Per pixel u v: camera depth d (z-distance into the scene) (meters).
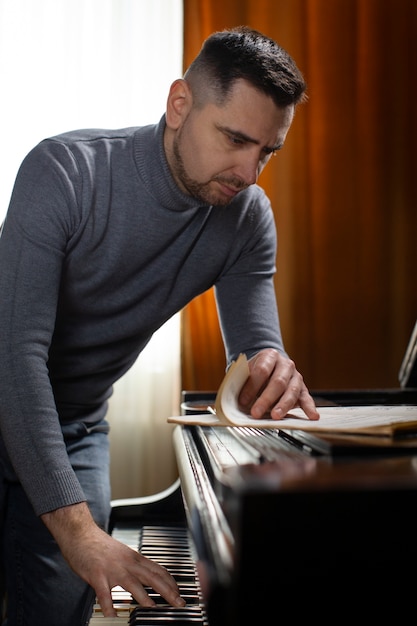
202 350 2.77
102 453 1.47
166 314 1.34
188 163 1.11
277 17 2.78
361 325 2.85
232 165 1.08
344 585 0.44
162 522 1.42
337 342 2.85
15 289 1.04
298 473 0.50
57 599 1.34
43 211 1.07
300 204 2.82
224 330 1.40
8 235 1.07
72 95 2.75
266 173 2.81
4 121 2.73
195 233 1.27
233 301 1.39
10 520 1.38
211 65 1.06
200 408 1.18
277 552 0.44
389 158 2.83
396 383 2.86
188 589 0.99
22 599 1.37
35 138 2.74
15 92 2.73
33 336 1.03
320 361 2.84
